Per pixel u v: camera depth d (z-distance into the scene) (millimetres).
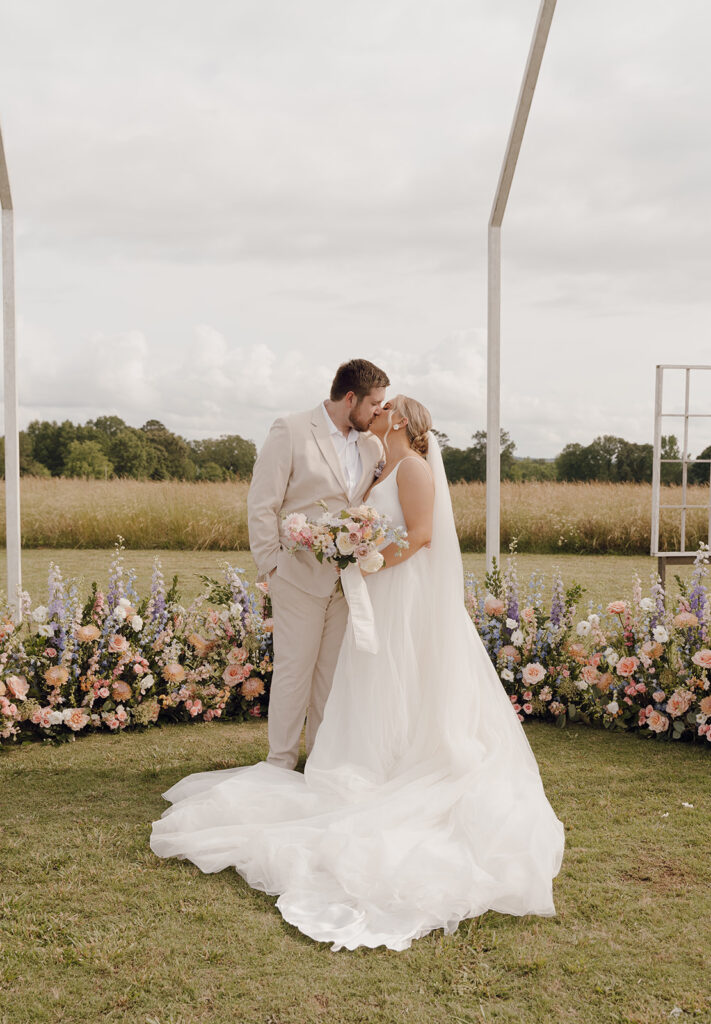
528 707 4723
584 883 2781
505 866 2662
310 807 3141
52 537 14188
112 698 4535
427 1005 2109
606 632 5129
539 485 15320
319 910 2586
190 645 4906
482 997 2146
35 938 2404
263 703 4941
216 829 3006
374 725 3322
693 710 4375
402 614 3389
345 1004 2111
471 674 3430
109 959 2299
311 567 3635
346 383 3576
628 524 13781
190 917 2543
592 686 4699
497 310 5355
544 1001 2117
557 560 12688
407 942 2418
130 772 3881
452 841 2877
